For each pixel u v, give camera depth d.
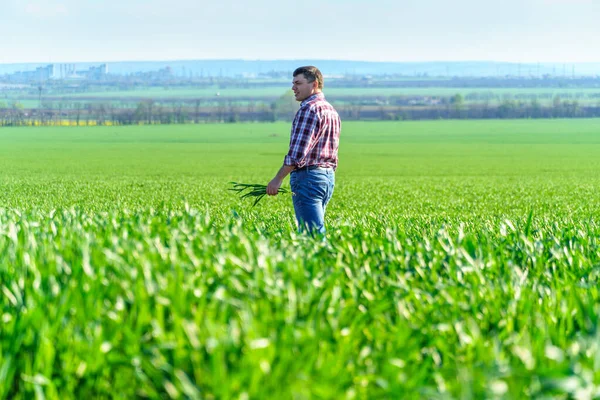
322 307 4.69
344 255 6.79
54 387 3.89
